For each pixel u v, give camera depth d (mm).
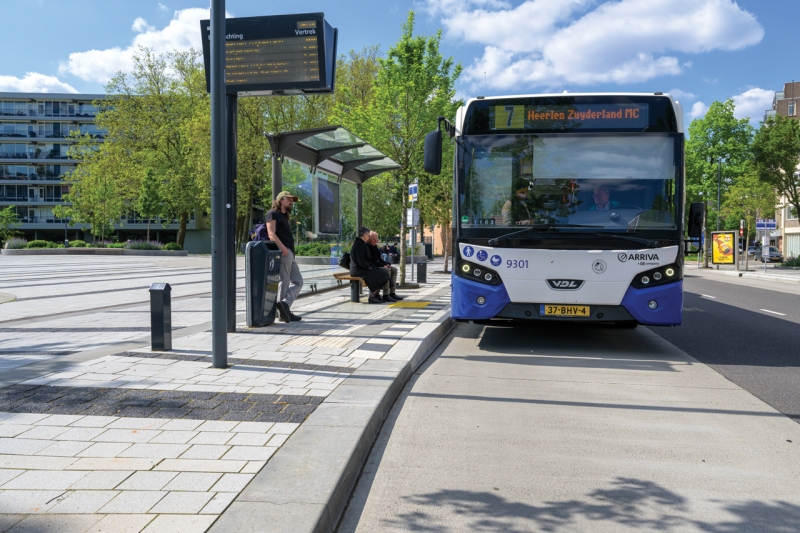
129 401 4453
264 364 5801
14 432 3764
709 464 3789
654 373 6473
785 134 36906
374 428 4223
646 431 4441
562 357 7391
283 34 8133
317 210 13039
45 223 83750
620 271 7258
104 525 2557
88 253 46688
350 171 14438
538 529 2900
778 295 17484
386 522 2967
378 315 9852
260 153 37750
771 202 39844
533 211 7551
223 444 3570
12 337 7688
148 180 52812
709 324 10695
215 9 5723
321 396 4645
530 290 7410
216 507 2730
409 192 17188
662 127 7539
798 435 4375
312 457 3357
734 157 41188
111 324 9055
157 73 48969
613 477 3564
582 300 7316
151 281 19641
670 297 7242
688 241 8094
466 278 7629
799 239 59344
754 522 3000
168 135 48688
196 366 5668
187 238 79812
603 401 5270
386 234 48500
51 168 83812
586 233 7328
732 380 6156
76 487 2951
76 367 5594
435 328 8328
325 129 9570
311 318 9406
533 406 5094
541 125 7688
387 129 16781
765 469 3711
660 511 3111
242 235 44062
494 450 4004
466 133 7820
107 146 50812
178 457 3359
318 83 8086
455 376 6227
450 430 4422
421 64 16391
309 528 2543
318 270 13477
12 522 2580
